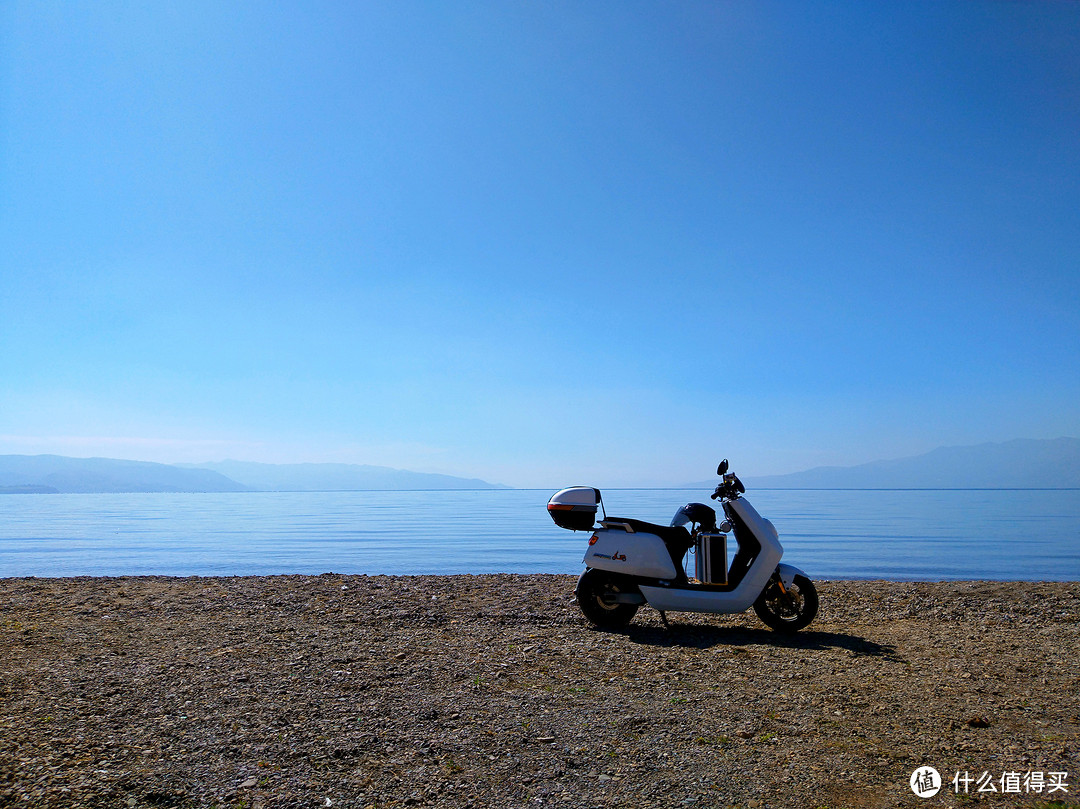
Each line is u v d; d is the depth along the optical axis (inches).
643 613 306.5
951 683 184.2
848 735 143.2
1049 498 6688.0
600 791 116.0
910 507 3914.9
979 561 882.8
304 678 186.9
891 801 111.8
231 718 151.5
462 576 429.1
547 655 219.5
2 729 139.6
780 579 265.4
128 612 289.1
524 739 140.5
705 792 115.6
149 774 119.9
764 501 5487.2
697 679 189.3
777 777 121.6
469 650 226.1
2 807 104.5
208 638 239.3
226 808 108.1
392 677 189.8
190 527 2022.6
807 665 205.8
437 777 121.3
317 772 123.0
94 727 143.5
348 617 283.0
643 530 277.3
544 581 402.9
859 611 312.5
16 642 227.1
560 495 281.0
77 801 108.2
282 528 1968.5
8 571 761.6
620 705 164.1
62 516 2972.4
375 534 1651.1
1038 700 168.1
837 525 1993.1
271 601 319.0
